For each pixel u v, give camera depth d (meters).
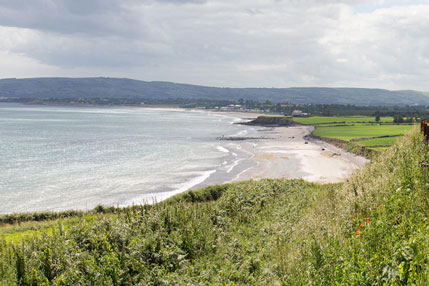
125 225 12.33
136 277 9.21
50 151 91.19
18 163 72.25
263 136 138.12
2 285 8.76
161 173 61.94
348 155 84.25
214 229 13.08
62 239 11.36
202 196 33.94
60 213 29.17
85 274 9.22
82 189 50.75
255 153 88.38
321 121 197.62
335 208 10.61
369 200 9.41
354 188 11.66
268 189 22.58
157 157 81.50
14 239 15.77
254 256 9.79
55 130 154.25
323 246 7.52
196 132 156.00
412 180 9.47
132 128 173.50
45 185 53.22
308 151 92.81
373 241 6.68
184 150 94.56
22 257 9.98
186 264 10.16
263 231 12.58
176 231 12.38
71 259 9.87
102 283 8.74
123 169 66.00
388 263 5.77
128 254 10.30
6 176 59.31
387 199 8.57
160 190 49.94
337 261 6.59
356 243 6.79
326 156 83.75
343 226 8.48
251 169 65.38
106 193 48.47
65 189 50.78
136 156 83.19
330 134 126.75
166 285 8.77
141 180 56.38
